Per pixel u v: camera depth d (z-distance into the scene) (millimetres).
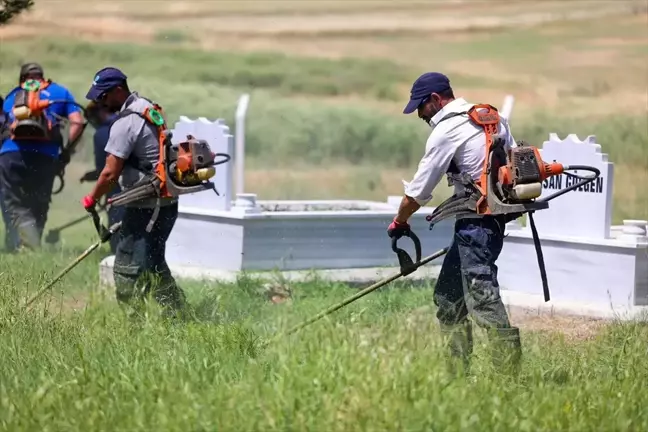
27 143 46062
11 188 46281
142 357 24281
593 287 36469
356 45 157250
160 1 165625
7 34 138250
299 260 41812
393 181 82875
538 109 112875
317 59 147750
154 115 31516
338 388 20188
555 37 148750
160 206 31766
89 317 29141
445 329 26469
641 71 126938
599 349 27703
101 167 46344
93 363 23734
